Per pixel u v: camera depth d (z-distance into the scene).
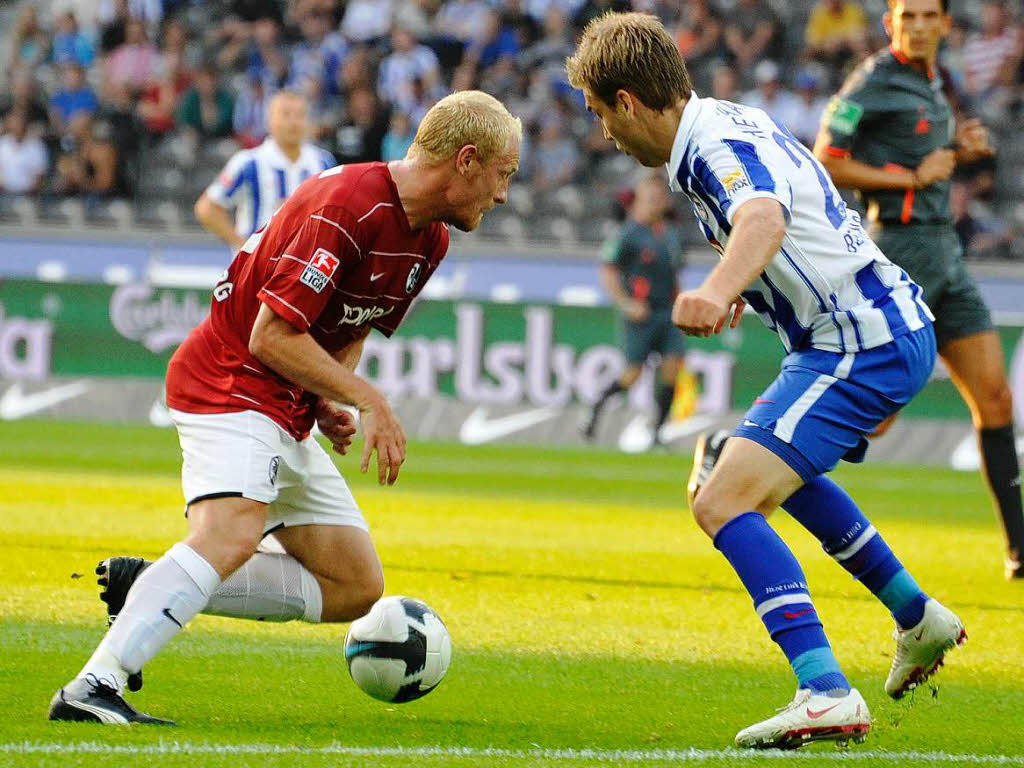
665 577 23.91
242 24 71.69
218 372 13.62
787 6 69.56
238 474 13.41
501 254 52.09
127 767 11.40
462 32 70.62
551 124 64.69
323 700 14.65
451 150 13.30
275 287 13.07
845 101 23.52
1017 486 24.45
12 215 63.91
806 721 12.64
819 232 13.40
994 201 62.00
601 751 12.76
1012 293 48.81
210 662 16.30
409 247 13.80
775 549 13.17
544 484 38.72
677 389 49.38
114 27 72.69
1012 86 65.00
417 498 34.53
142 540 25.64
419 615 14.34
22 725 12.72
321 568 14.83
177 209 65.44
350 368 14.73
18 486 33.34
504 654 17.44
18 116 66.56
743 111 13.65
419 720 13.92
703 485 13.61
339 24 72.19
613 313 49.94
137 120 66.81
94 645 16.83
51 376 52.97
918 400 48.06
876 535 14.72
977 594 23.12
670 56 13.33
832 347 13.64
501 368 50.66
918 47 23.47
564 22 67.75
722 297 12.10
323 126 63.12
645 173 63.88
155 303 52.78
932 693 15.18
